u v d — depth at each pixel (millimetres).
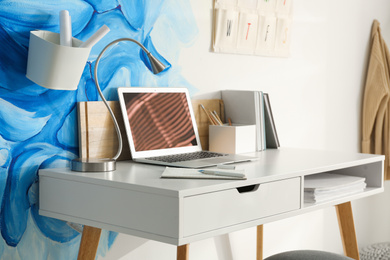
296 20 2469
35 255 1563
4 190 1477
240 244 2307
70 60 1434
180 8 1957
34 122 1532
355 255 2129
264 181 1473
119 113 1738
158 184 1316
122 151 1746
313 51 2576
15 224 1508
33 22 1511
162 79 1912
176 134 1854
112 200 1372
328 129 2705
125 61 1780
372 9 2895
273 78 2379
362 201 2971
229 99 2105
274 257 1576
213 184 1331
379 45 2854
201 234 1303
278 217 1537
